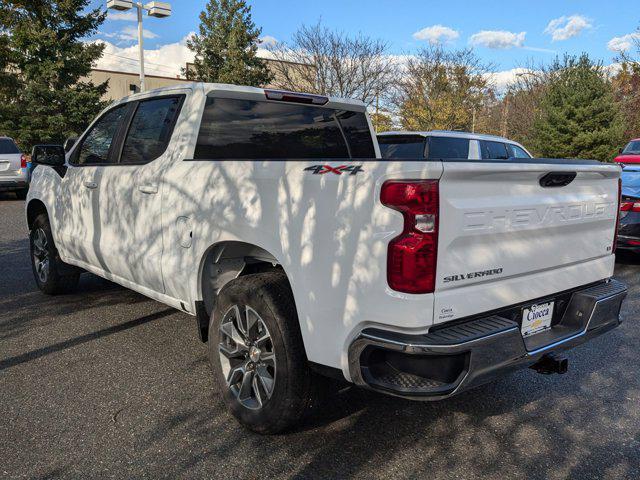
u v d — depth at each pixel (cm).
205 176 332
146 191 380
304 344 275
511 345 254
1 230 1033
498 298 266
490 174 250
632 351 445
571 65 2822
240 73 3259
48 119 2589
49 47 2623
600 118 2680
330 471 273
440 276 237
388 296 237
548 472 277
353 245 248
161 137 388
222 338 319
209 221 326
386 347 238
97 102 2742
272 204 286
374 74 2606
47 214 548
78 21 2681
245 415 304
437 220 232
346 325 254
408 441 302
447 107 2678
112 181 422
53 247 544
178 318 501
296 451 290
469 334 241
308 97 424
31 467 272
